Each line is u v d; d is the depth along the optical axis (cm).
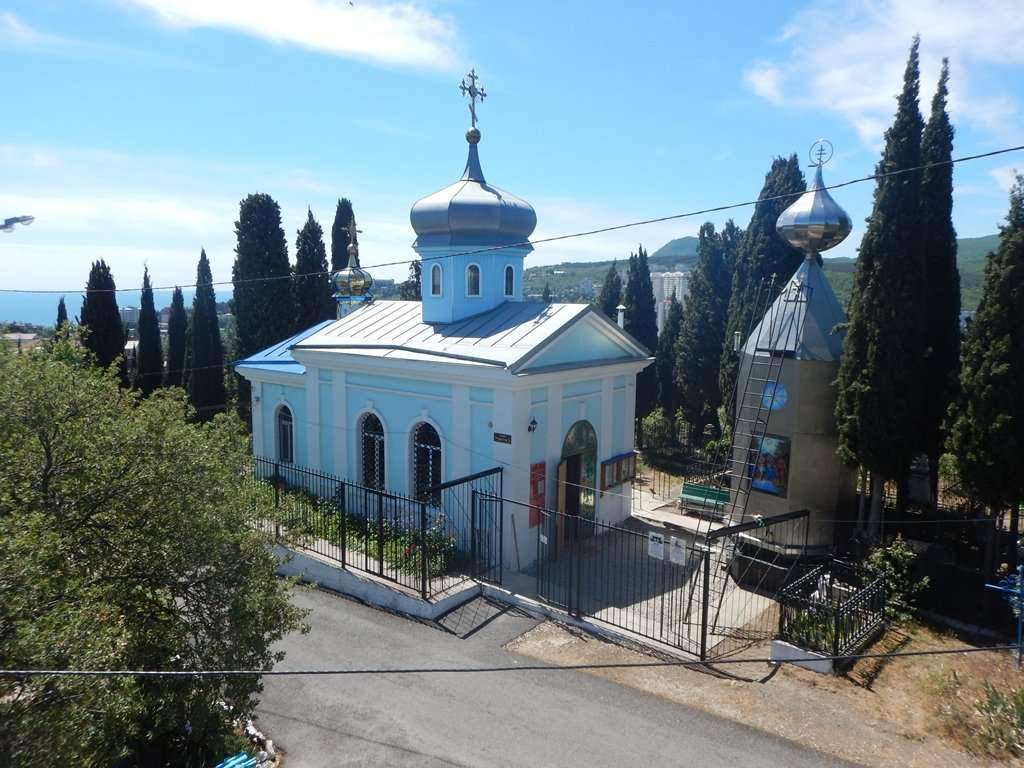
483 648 1329
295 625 1015
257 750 1032
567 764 989
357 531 1798
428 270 2128
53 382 969
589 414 1916
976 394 1372
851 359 1548
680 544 1331
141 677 887
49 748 623
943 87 1603
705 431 2977
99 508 939
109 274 3519
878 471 1545
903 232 1510
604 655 1302
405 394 1883
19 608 659
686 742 1034
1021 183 1348
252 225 3575
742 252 2866
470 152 2194
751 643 1334
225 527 966
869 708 1112
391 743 1043
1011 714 1060
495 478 1692
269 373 2273
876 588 1368
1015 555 1435
